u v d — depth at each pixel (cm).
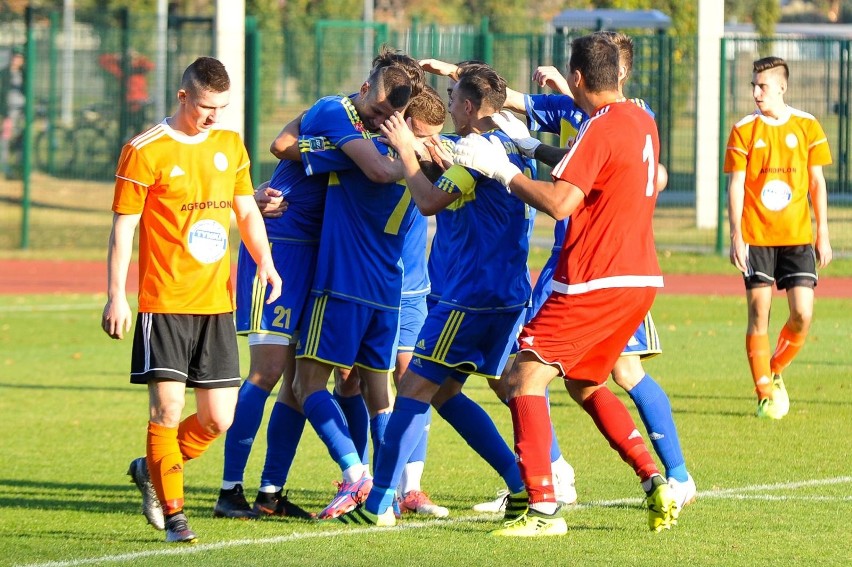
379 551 1939
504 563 1858
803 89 7669
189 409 3425
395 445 2131
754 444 2839
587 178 1939
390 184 2219
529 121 2534
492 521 2184
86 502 2341
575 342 1978
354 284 2212
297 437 2261
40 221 7988
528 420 2016
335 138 2192
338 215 2220
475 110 2167
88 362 4134
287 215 2275
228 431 2225
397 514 2230
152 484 2006
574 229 1986
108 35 8188
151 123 8125
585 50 2041
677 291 6047
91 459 2742
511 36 7475
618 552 1925
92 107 8225
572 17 9038
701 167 7750
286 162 2306
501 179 1986
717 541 1995
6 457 2753
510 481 2148
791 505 2259
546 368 2005
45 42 8225
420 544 1988
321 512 2214
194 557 1905
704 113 7650
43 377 3841
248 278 2261
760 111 3231
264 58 8362
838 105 7538
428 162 2175
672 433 2198
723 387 3638
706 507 2247
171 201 1948
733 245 3180
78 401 3453
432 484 2519
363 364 2275
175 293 1956
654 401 2202
